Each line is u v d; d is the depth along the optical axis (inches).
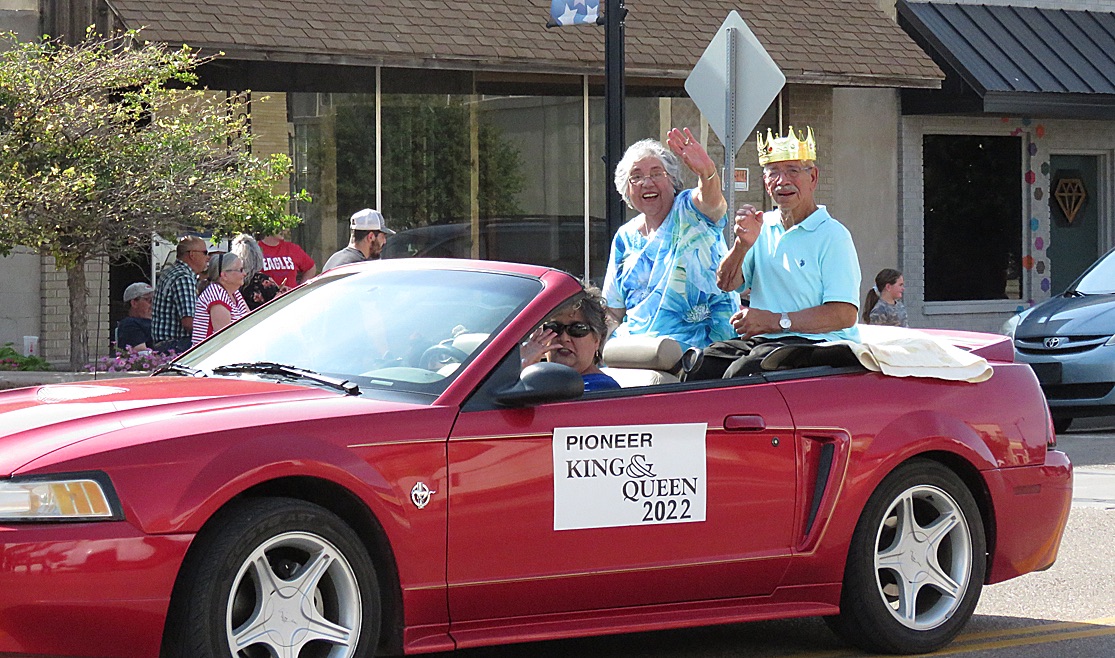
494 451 242.1
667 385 266.1
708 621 267.3
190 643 214.1
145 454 214.5
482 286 266.4
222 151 533.0
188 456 216.4
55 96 497.4
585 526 251.3
